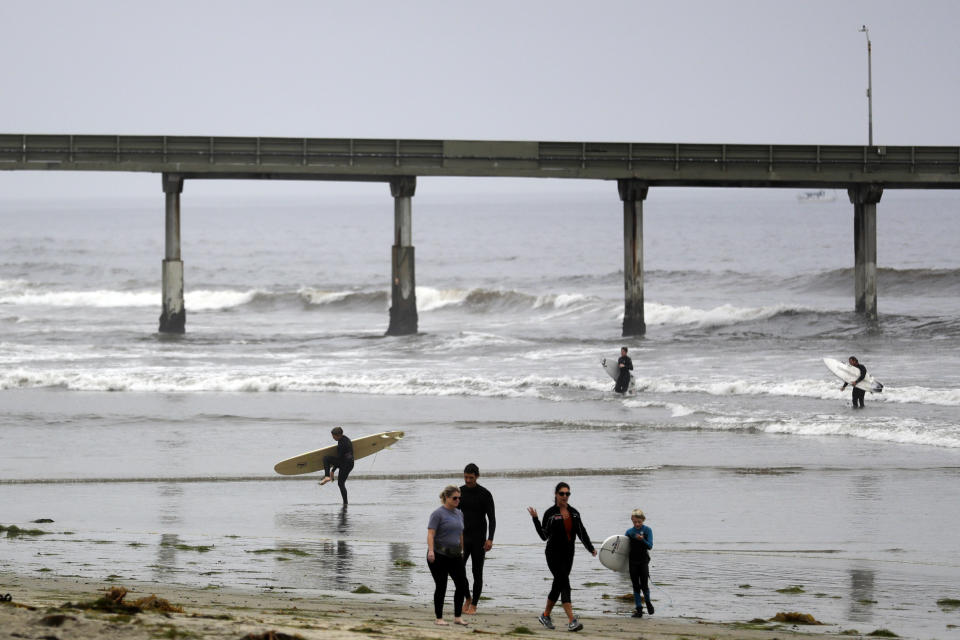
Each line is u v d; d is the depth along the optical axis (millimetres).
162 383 129875
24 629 34938
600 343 160000
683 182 159375
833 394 113938
